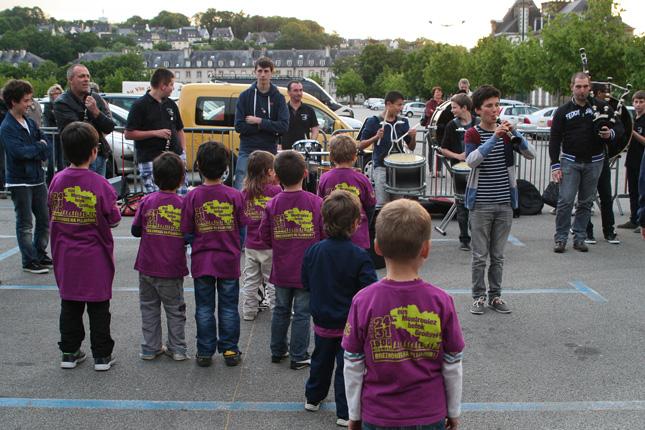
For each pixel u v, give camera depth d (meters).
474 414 4.20
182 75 165.50
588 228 8.52
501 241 6.00
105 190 4.69
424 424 2.64
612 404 4.34
